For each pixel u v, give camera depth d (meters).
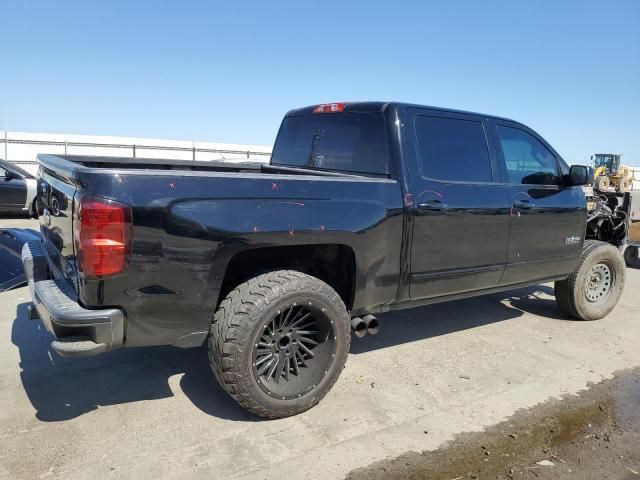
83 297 2.75
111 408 3.38
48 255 3.72
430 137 4.05
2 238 6.45
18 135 24.64
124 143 27.03
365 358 4.38
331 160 4.38
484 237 4.30
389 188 3.68
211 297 3.01
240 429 3.17
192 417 3.29
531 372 4.21
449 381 3.98
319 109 4.61
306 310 3.30
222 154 29.56
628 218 6.87
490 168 4.41
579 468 2.94
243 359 3.01
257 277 3.18
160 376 3.86
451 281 4.16
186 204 2.84
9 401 3.42
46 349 4.27
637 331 5.33
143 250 2.75
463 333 5.10
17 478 2.63
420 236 3.86
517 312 5.88
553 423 3.42
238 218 2.99
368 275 3.62
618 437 3.27
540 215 4.73
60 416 3.26
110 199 2.66
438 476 2.81
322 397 3.40
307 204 3.25
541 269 4.92
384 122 3.92
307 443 3.05
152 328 2.89
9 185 12.03
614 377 4.17
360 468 2.85
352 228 3.43
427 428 3.29
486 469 2.89
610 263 5.63
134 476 2.68
